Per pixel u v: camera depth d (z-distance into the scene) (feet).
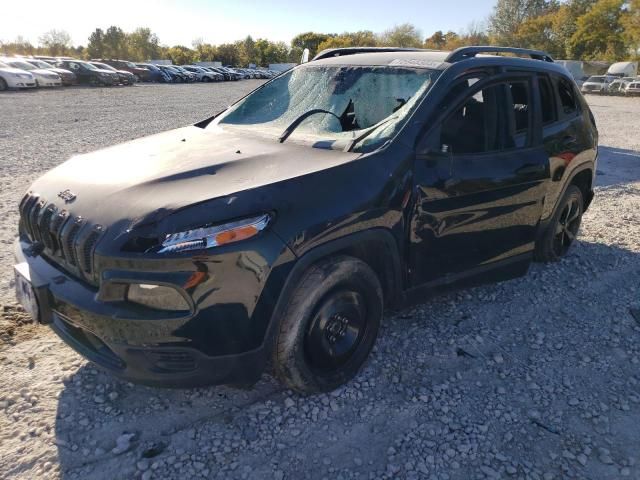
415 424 9.06
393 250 9.82
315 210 8.48
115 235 7.66
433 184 10.16
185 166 9.35
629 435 9.05
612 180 28.94
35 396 9.27
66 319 8.27
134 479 7.67
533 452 8.56
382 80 11.55
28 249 9.41
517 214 12.32
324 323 9.09
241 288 7.81
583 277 15.42
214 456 8.17
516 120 12.42
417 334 11.87
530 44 225.35
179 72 152.15
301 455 8.28
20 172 26.63
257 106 13.24
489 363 10.94
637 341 12.12
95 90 101.76
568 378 10.58
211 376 8.03
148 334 7.55
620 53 194.59
